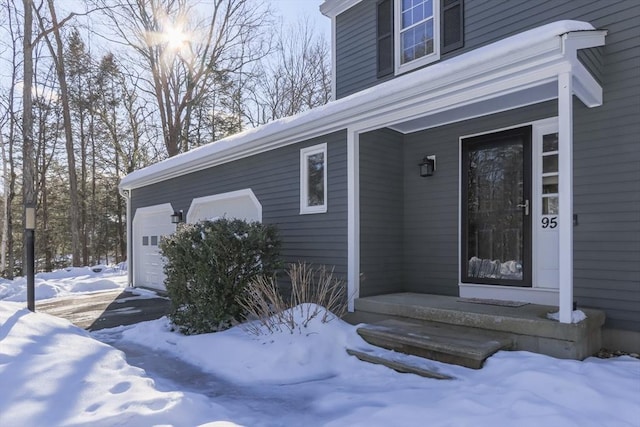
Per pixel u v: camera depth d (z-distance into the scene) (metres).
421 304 4.59
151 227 10.49
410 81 4.29
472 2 5.57
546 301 4.55
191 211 8.74
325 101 20.33
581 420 2.36
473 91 4.04
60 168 21.33
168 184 9.72
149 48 17.64
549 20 4.66
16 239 20.12
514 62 3.52
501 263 5.00
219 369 4.00
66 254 23.09
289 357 3.91
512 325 3.65
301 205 6.08
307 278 5.57
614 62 3.98
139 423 2.46
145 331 5.53
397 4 6.66
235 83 18.41
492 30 5.32
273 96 20.00
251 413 2.92
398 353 3.85
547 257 4.60
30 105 10.09
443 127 5.62
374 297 5.22
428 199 5.75
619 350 3.86
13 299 8.82
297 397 3.23
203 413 2.75
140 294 9.61
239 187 7.37
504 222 4.99
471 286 5.24
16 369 2.91
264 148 6.65
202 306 5.09
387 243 5.72
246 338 4.51
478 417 2.49
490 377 3.13
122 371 3.35
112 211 22.59
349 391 3.25
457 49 5.73
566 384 2.74
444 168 5.59
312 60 20.48
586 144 4.14
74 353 3.45
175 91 18.42
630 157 3.87
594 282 4.06
